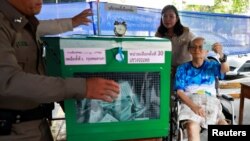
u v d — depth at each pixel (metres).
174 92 2.60
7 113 0.99
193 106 2.47
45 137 1.15
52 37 1.13
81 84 0.86
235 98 4.36
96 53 0.99
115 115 1.05
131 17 3.74
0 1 0.98
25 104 1.02
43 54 1.15
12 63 0.84
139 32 3.87
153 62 1.04
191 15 4.14
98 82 0.88
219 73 2.61
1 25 0.93
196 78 2.61
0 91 0.80
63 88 0.84
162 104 1.09
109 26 3.47
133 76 1.04
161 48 1.04
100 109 1.04
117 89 0.92
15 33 0.99
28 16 1.07
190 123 2.41
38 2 1.03
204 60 2.64
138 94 1.06
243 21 4.38
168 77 1.07
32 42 1.08
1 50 0.84
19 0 0.99
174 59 2.95
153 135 1.11
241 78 4.65
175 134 2.39
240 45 4.46
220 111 2.58
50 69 1.16
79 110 1.02
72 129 1.03
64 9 3.71
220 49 2.56
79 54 0.98
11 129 1.01
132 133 1.08
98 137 1.06
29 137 1.05
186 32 2.99
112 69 1.01
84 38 1.00
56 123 3.12
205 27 4.23
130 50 1.01
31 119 1.06
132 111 1.07
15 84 0.80
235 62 4.54
